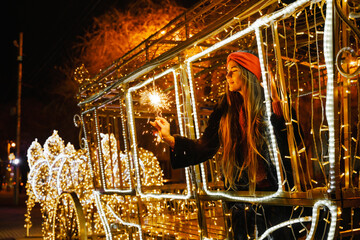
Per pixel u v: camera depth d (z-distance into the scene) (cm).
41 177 654
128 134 374
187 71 285
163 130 262
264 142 223
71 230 513
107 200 496
